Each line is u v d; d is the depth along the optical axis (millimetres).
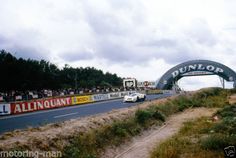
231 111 23234
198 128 17609
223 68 69562
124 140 15836
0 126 18391
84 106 34438
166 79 73312
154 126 20859
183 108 31828
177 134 16844
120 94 52438
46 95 45438
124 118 19219
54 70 114562
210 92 48156
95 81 125188
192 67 71750
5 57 79812
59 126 14562
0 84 68875
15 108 26906
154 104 27922
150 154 13211
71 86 100062
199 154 11672
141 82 80625
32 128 13883
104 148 13781
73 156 11305
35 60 105312
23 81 74062
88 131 14156
